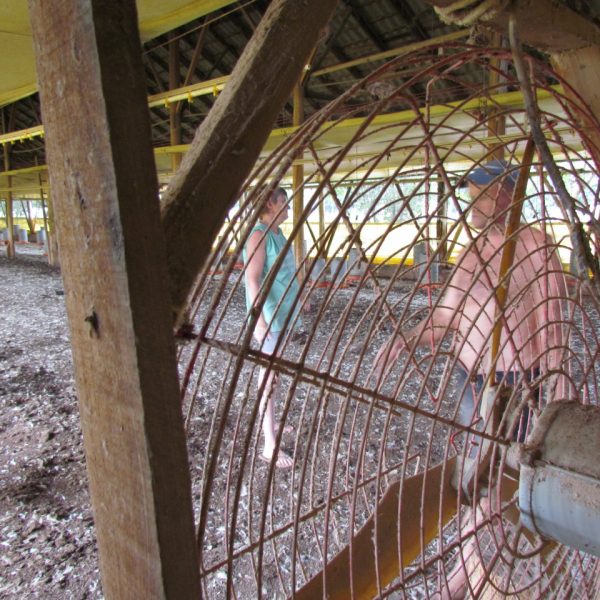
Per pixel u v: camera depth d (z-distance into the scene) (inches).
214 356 198.5
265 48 25.2
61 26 20.1
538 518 42.1
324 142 267.0
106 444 23.1
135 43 20.0
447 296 81.4
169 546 22.4
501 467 46.7
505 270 46.3
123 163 19.9
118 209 19.9
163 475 21.9
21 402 167.2
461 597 67.2
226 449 132.5
